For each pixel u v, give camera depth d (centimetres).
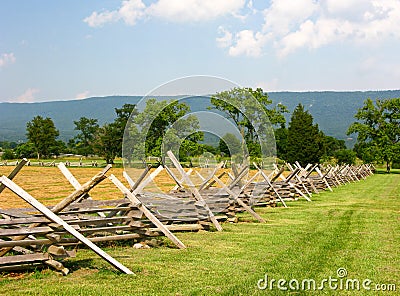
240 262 671
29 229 566
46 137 7575
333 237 888
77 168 4853
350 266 654
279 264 660
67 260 647
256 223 1071
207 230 952
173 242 762
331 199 1755
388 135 5822
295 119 4838
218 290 530
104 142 5419
